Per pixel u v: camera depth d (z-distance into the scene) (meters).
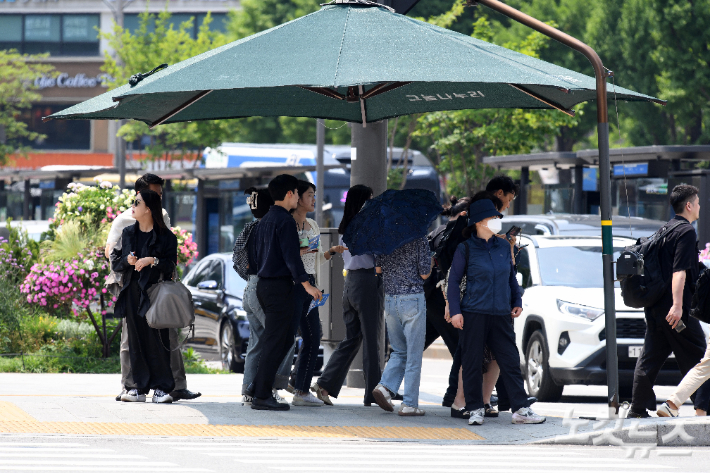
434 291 28.97
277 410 27.50
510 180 27.59
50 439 22.77
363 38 24.83
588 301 35.19
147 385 28.00
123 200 44.88
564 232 49.16
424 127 85.62
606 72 25.41
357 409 28.72
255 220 28.02
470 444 23.97
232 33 132.38
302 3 128.50
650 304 26.48
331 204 77.62
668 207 64.25
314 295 26.08
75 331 43.44
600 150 25.66
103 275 41.97
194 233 88.44
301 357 29.45
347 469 20.23
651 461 21.98
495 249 26.31
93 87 184.00
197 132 100.50
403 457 21.84
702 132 108.44
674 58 101.88
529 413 26.47
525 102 31.81
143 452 21.56
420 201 26.52
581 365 34.34
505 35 113.69
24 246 44.97
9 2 185.12
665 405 26.23
